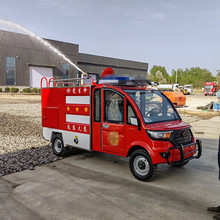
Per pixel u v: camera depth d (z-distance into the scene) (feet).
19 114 48.06
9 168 17.93
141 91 17.20
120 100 16.07
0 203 12.65
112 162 19.89
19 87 131.54
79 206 12.32
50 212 11.73
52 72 145.59
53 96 21.12
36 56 136.98
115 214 11.53
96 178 16.22
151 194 13.75
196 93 199.82
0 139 27.55
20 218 11.19
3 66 125.18
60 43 145.48
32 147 24.13
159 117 16.75
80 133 18.76
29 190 14.26
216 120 46.91
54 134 21.85
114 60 190.29
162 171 17.71
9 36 126.21
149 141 14.55
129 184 15.19
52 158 20.79
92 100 17.58
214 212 11.63
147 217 11.27
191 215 11.48
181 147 14.46
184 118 48.85
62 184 15.17
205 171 17.83
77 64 162.81
